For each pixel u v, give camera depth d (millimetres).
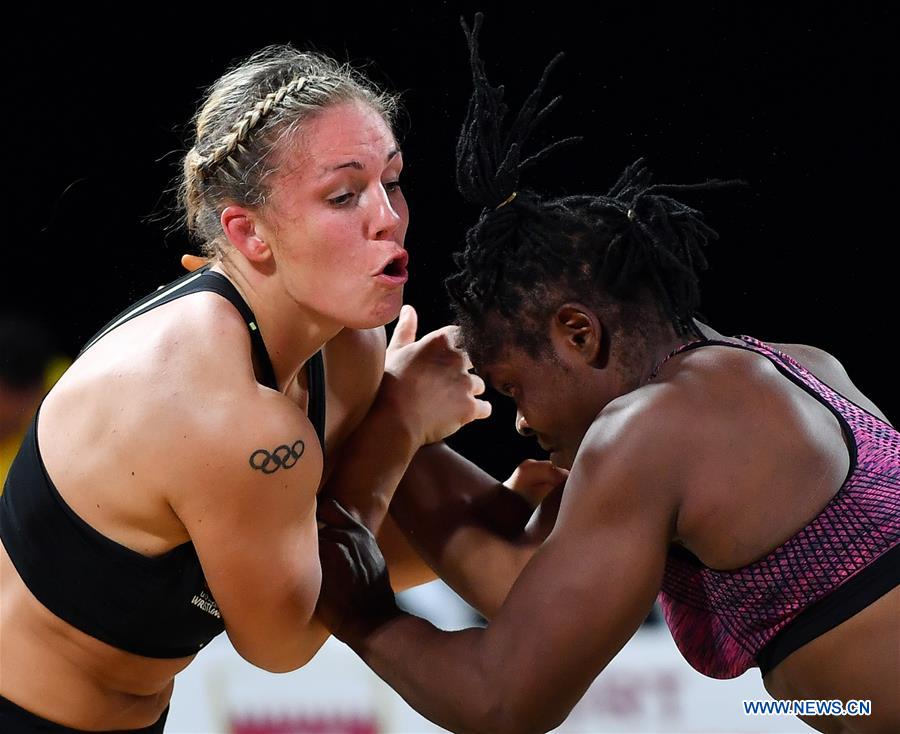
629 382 5762
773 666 5441
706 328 5988
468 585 6840
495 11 16781
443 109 16719
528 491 7148
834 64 16781
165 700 6199
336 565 6008
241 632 5539
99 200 18250
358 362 6562
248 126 5285
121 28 18328
